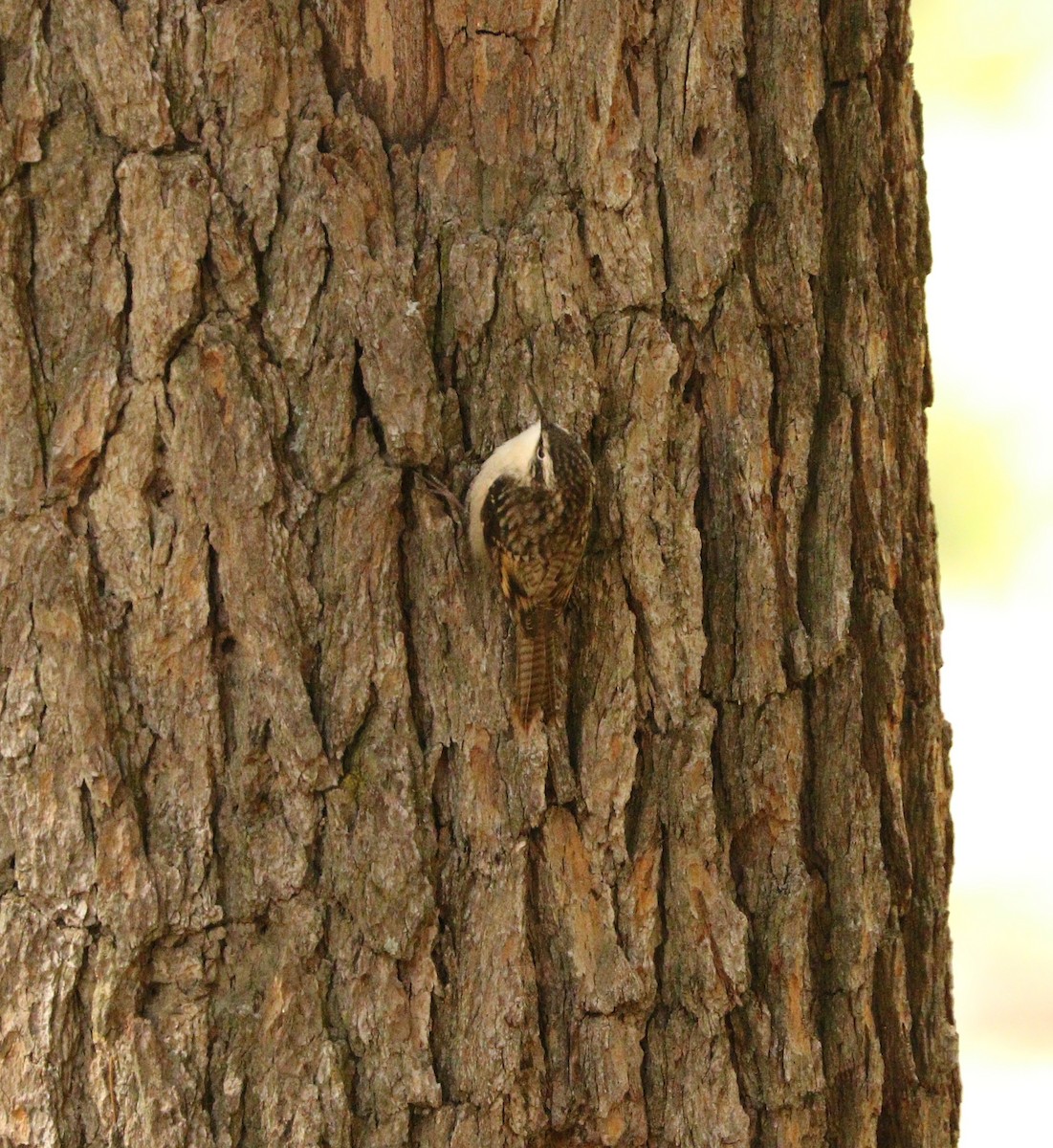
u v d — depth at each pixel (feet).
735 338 22.29
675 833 21.81
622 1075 21.18
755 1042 22.02
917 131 24.39
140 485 19.86
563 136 21.80
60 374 19.84
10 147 19.70
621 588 21.85
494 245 21.65
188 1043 19.75
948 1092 24.23
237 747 20.10
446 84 21.77
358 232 20.84
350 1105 20.27
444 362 21.67
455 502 21.27
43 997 19.51
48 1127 19.44
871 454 23.25
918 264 24.43
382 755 20.51
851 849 22.93
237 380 20.12
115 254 19.90
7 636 19.61
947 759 24.82
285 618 20.21
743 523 22.29
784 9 22.50
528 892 21.01
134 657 19.88
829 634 22.71
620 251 21.85
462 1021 20.66
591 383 21.75
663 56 21.99
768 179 22.65
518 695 20.66
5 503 19.65
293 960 20.13
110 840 19.60
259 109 20.45
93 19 19.88
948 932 24.67
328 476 20.51
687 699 21.88
